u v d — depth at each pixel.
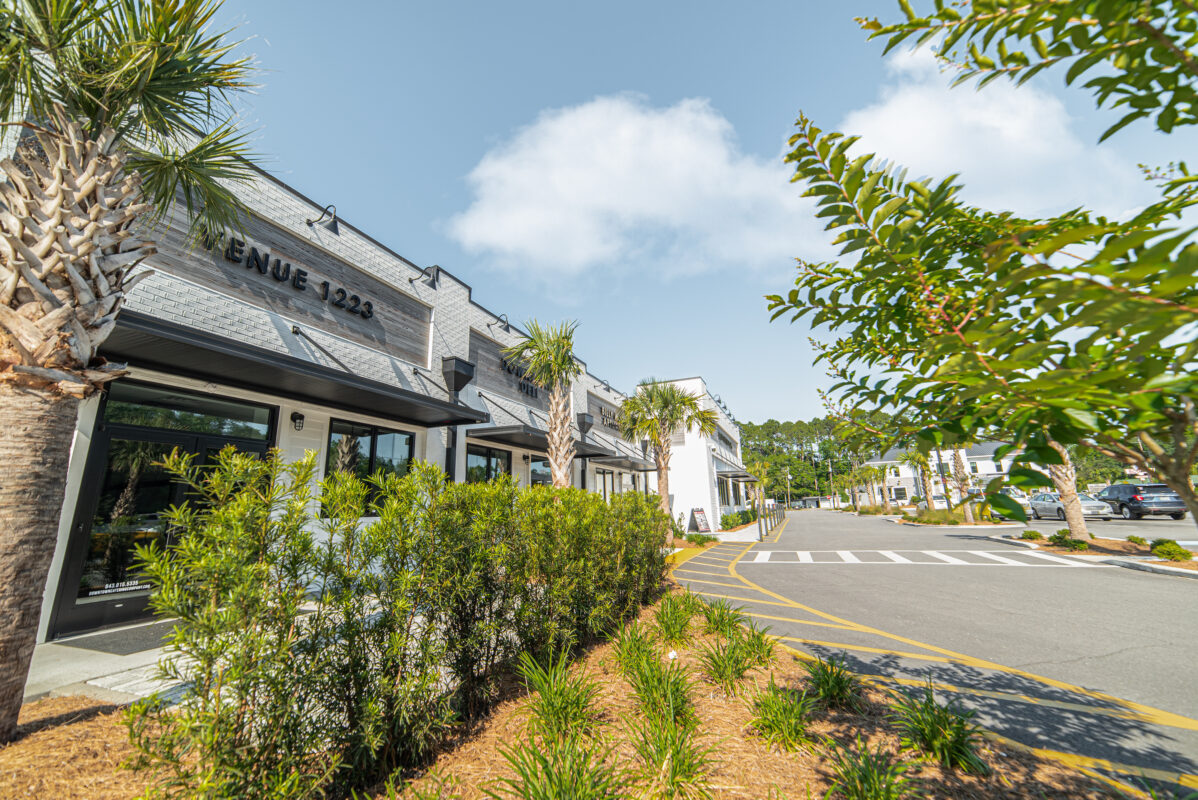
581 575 5.35
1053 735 3.67
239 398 8.12
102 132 3.85
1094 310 0.83
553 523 5.05
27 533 3.40
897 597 8.83
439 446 12.23
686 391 30.09
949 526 25.56
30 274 3.37
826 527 29.89
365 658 2.92
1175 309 0.78
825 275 2.12
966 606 8.02
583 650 5.33
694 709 3.76
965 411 1.42
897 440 1.91
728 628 5.77
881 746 3.30
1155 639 6.04
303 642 2.66
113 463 6.58
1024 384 1.04
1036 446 1.16
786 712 3.51
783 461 79.62
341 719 2.87
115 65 3.80
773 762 3.16
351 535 3.03
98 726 3.63
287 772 2.47
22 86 3.75
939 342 1.14
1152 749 3.45
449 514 3.69
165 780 2.21
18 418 3.39
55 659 5.24
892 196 1.71
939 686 4.63
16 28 3.51
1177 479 1.21
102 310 3.70
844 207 1.62
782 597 8.94
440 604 3.51
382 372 10.97
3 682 3.30
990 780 3.01
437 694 3.44
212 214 5.14
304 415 9.24
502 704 4.03
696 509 26.44
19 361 3.37
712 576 11.54
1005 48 1.38
